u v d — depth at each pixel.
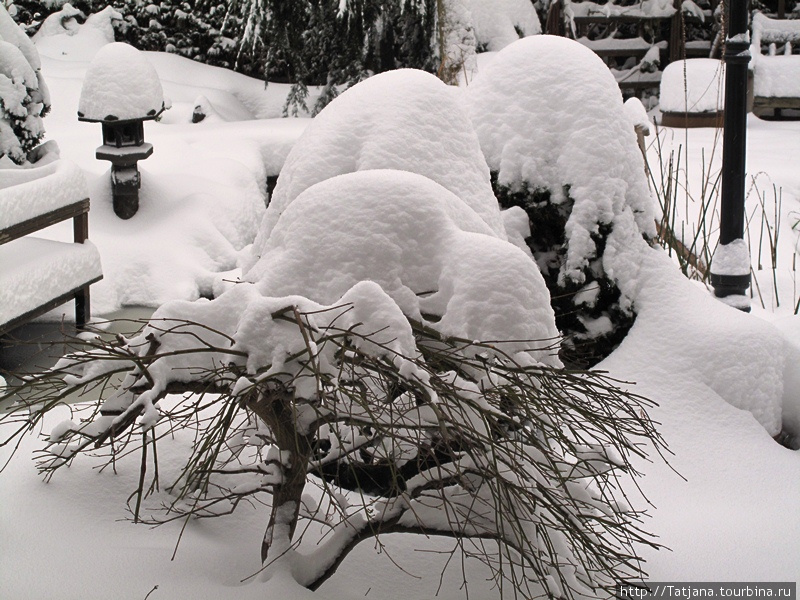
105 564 1.99
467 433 1.83
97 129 8.57
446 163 2.76
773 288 5.05
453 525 2.03
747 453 3.04
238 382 1.80
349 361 1.85
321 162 2.74
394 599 2.06
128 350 1.96
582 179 3.40
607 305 3.46
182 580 1.95
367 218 2.16
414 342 1.91
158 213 6.39
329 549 2.03
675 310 3.44
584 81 3.50
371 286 1.90
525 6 10.80
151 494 2.34
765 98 10.06
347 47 10.19
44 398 2.07
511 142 3.50
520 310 2.06
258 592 1.92
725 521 2.65
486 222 2.78
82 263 4.86
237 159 7.48
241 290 2.00
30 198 4.38
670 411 3.19
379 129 2.73
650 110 11.15
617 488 2.83
